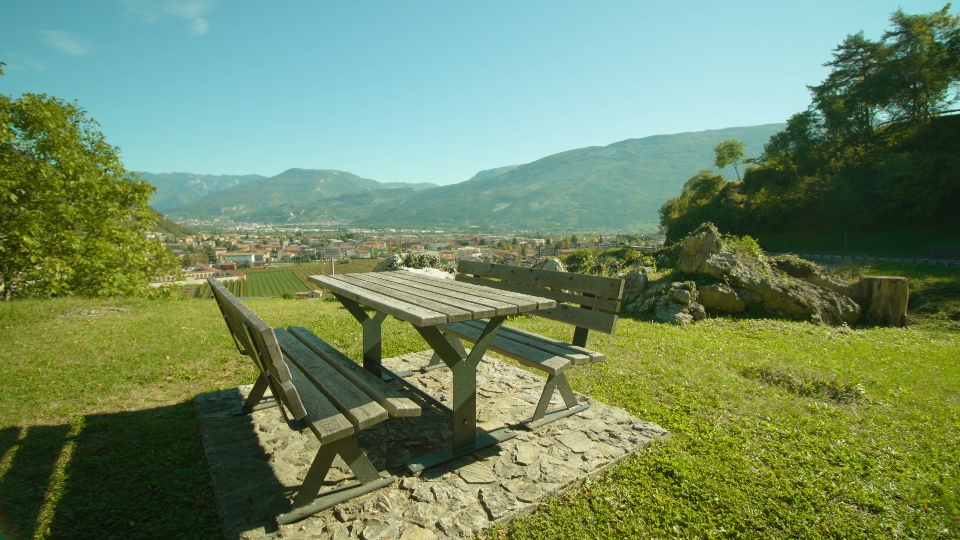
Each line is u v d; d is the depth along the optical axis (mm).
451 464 2785
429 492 2500
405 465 2742
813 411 3750
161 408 3689
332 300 10367
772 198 37906
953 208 27859
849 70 39375
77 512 2354
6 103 9922
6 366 4582
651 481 2650
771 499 2502
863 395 4094
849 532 2262
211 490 2574
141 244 12453
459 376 2824
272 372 2248
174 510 2412
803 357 5352
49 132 10648
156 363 4754
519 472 2686
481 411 3543
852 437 3256
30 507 2377
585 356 3275
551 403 3709
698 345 5734
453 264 10781
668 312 7555
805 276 9047
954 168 27250
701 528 2273
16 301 8125
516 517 2340
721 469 2764
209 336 5875
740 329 6887
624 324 6977
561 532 2236
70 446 3025
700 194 54125
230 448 2965
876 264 18234
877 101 36406
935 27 34312
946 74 32562
